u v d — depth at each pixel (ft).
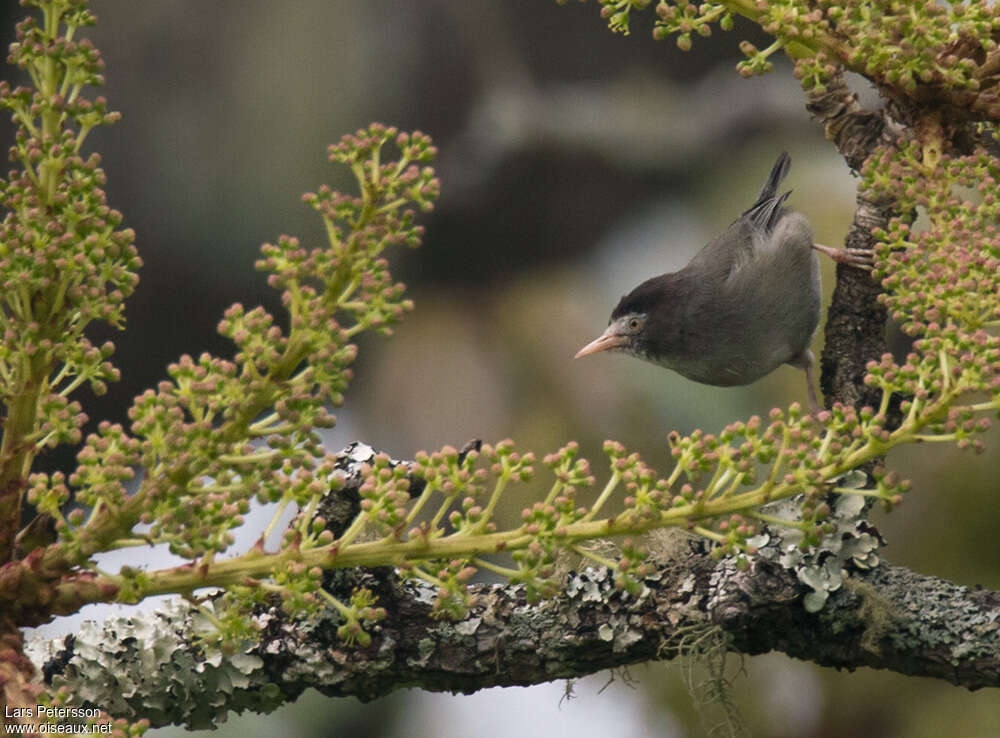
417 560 15.52
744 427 15.49
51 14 15.72
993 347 15.21
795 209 35.60
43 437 16.44
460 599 15.78
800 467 15.43
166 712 19.72
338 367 14.26
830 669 32.55
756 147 44.01
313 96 43.27
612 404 36.19
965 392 15.35
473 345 38.52
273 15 43.37
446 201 44.21
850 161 22.33
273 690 19.60
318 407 14.26
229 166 42.60
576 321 39.27
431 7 44.47
